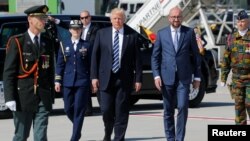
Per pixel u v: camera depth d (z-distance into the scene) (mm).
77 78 20188
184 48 19578
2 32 25891
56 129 23734
